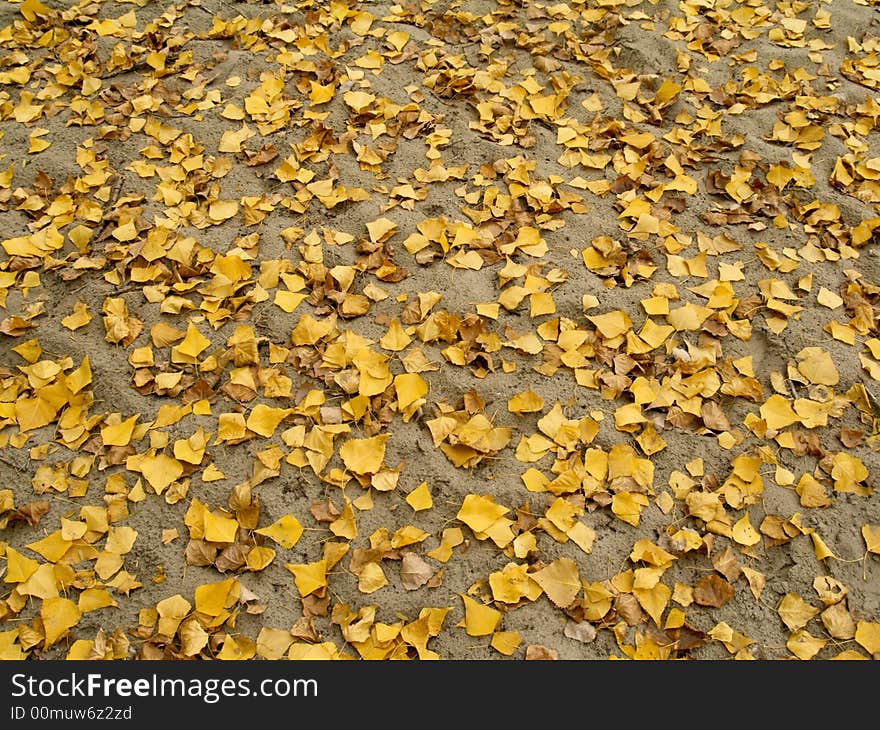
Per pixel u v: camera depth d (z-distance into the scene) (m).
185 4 2.71
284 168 2.19
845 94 2.43
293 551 1.54
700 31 2.63
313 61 2.51
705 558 1.52
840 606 1.46
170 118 2.35
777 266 1.99
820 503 1.58
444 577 1.51
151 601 1.47
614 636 1.44
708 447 1.67
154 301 1.92
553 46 2.57
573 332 1.84
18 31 2.64
